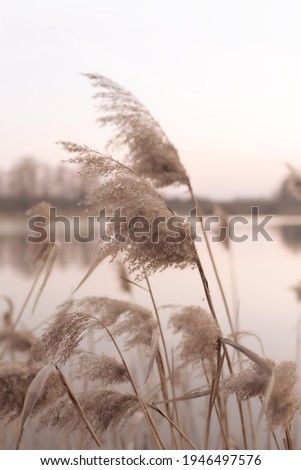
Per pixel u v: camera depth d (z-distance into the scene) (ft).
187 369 15.96
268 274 52.70
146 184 8.16
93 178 8.05
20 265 65.82
